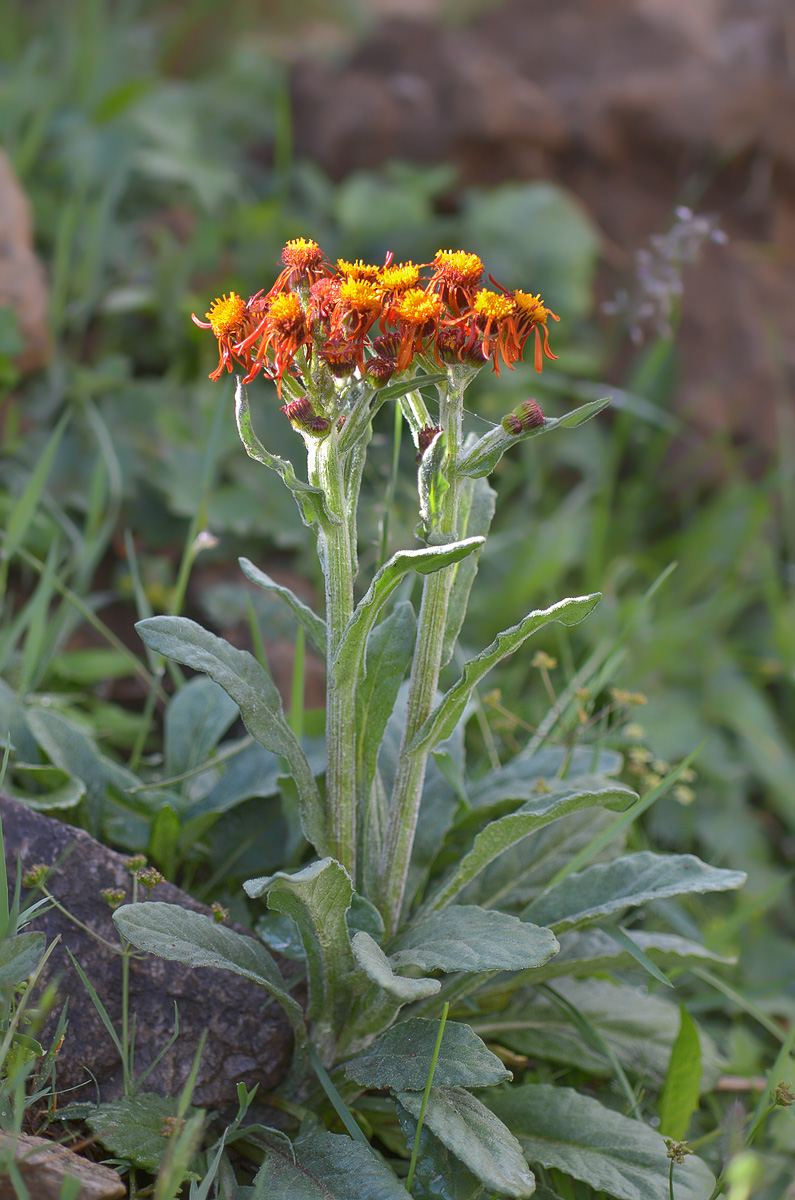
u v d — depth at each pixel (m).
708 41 4.88
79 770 1.88
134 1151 1.38
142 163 3.79
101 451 2.75
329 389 1.41
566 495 3.75
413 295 1.32
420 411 1.49
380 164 4.40
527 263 3.94
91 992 1.44
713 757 3.04
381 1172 1.41
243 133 4.65
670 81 4.52
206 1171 1.48
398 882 1.63
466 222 4.01
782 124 4.57
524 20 4.92
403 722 1.99
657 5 4.93
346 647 1.46
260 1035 1.62
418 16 4.92
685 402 4.00
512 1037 1.84
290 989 1.70
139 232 3.66
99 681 2.59
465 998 1.79
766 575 3.35
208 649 1.49
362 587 2.78
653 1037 1.88
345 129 4.41
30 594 2.69
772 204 4.51
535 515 3.57
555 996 1.79
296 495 1.44
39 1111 1.45
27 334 2.99
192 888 1.96
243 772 1.93
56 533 2.60
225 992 1.62
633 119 4.48
